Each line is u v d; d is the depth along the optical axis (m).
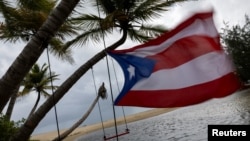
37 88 23.92
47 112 7.56
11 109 15.02
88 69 9.00
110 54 5.17
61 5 5.83
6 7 10.53
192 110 56.69
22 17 11.27
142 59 5.04
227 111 35.16
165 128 36.16
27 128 7.10
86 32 12.32
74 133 78.88
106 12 12.53
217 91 4.55
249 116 25.73
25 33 12.05
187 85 4.75
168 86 4.82
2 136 12.93
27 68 5.60
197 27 4.79
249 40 45.97
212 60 4.69
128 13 12.13
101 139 42.53
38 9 9.75
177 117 48.81
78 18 11.80
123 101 4.98
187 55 4.84
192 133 25.47
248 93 51.19
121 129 53.53
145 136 32.53
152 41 5.04
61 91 8.13
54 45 13.82
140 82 4.97
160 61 4.96
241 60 45.62
